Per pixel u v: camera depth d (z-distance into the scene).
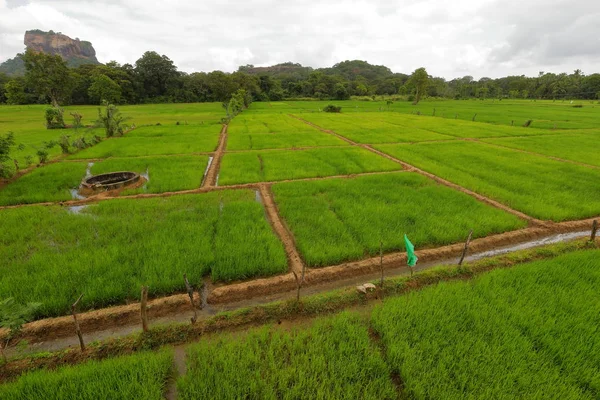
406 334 3.94
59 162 13.89
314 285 5.33
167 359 3.62
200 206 8.38
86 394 3.15
